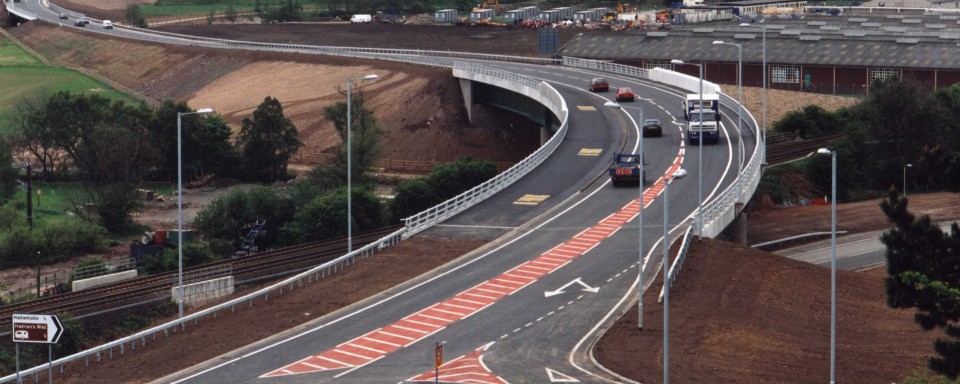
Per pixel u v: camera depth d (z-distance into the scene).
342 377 93.81
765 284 122.44
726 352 101.12
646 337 102.62
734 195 145.75
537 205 149.00
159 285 130.75
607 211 144.50
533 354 98.69
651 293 114.25
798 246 163.50
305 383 92.50
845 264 154.50
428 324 107.00
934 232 94.19
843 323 115.88
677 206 145.00
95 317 121.88
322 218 156.62
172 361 99.31
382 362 97.31
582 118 197.88
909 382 95.00
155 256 149.75
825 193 192.12
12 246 161.25
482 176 174.75
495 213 146.12
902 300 92.56
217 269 137.00
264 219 164.62
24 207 191.88
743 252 130.12
